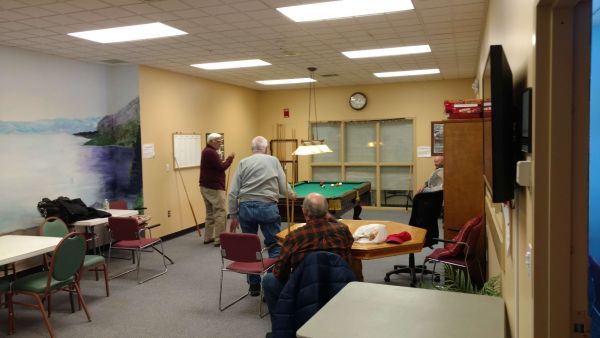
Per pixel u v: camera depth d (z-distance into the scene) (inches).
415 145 354.0
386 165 363.9
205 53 223.6
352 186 278.1
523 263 65.1
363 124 370.0
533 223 54.3
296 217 213.9
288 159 388.8
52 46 199.3
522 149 64.7
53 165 219.8
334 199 213.2
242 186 167.9
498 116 65.2
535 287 54.4
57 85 222.4
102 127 250.5
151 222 260.4
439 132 256.2
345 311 71.7
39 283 137.5
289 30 181.2
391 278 186.9
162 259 225.1
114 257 229.6
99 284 186.1
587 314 52.7
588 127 51.6
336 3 147.6
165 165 273.7
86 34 181.2
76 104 233.6
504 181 65.6
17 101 201.6
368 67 279.3
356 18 165.8
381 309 72.4
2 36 179.5
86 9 146.5
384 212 351.9
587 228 52.1
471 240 144.5
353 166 375.2
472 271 146.8
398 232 146.9
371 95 362.9
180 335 136.6
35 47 201.2
